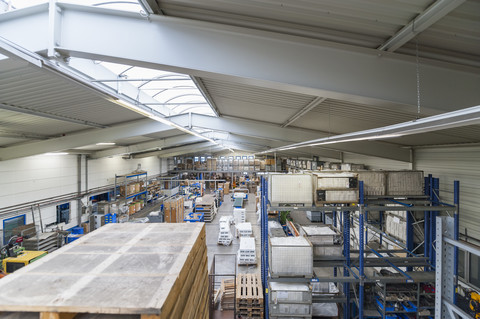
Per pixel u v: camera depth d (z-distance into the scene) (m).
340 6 2.58
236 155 41.50
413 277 6.62
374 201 7.17
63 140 11.60
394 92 3.25
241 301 7.62
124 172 23.58
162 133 17.16
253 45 3.45
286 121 9.41
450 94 3.19
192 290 2.32
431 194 7.36
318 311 7.72
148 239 2.52
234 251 13.64
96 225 16.72
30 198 13.27
